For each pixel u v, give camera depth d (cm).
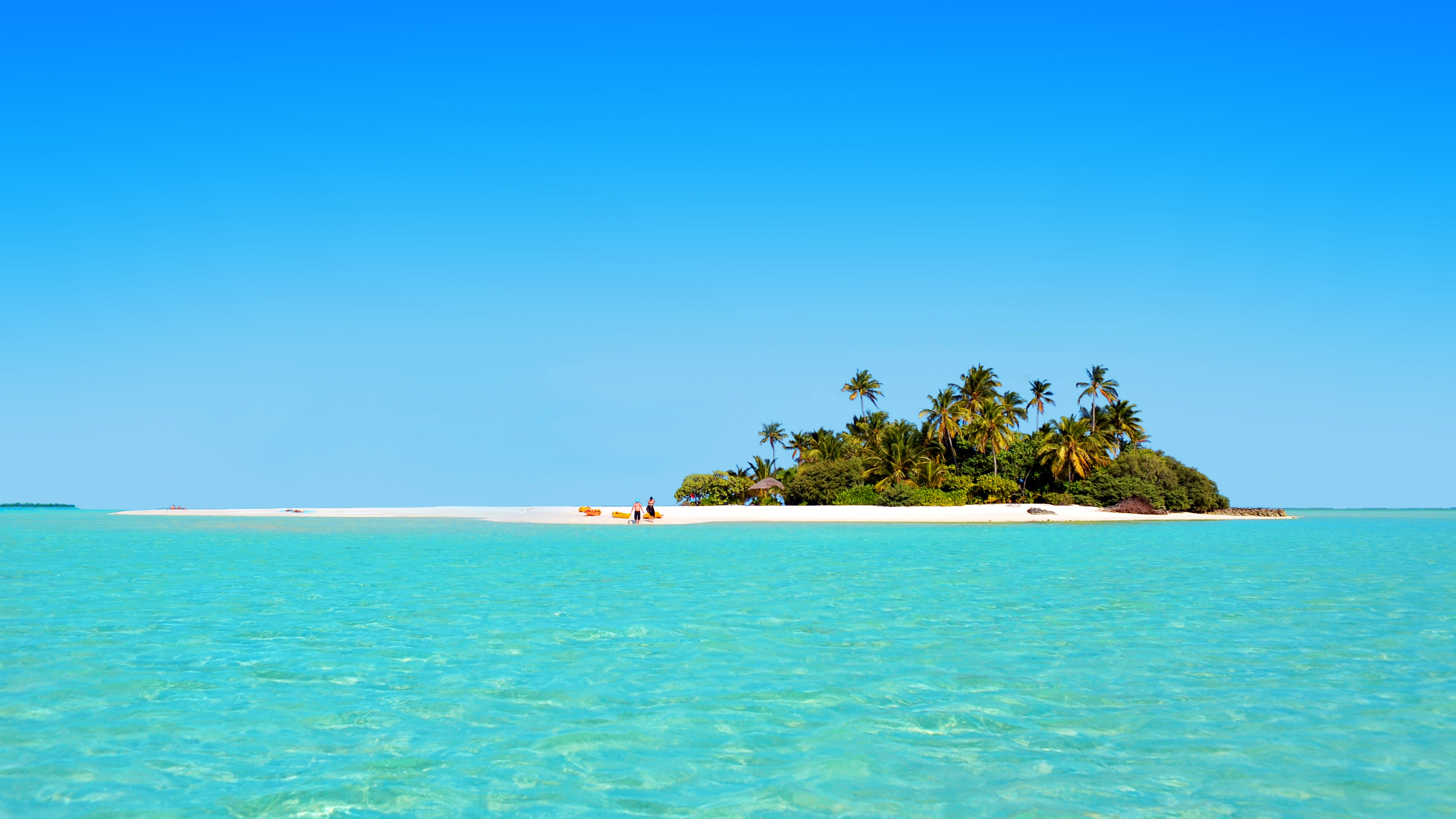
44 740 871
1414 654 1295
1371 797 727
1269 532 5400
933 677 1141
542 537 4481
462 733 901
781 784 758
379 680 1122
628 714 970
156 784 752
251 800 716
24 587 2109
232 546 3700
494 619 1611
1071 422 8656
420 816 684
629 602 1842
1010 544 3959
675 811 696
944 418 9325
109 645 1352
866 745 863
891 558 3070
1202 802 715
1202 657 1266
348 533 4878
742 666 1205
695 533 4962
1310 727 922
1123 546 3828
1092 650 1325
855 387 11144
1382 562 2927
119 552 3306
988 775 779
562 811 696
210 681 1113
